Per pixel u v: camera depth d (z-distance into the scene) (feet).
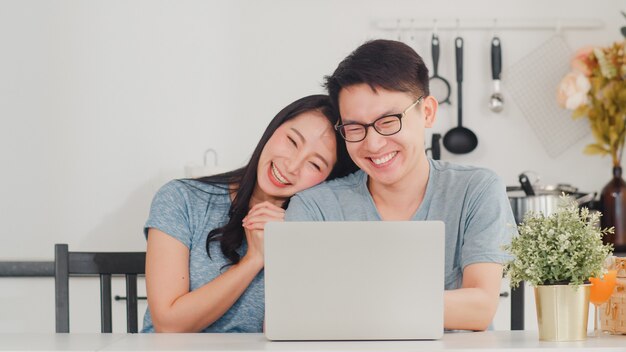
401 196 7.32
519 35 11.34
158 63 11.21
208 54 11.25
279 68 11.25
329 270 5.41
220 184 7.95
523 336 5.73
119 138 11.16
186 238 7.68
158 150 11.19
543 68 11.34
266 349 5.05
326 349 5.02
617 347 5.05
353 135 7.04
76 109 11.12
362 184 7.57
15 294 10.53
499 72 11.15
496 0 11.32
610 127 10.73
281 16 11.26
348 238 5.40
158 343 5.44
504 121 11.32
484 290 6.48
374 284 5.41
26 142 11.09
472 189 7.11
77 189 11.11
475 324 6.33
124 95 11.18
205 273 7.68
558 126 11.32
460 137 11.23
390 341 5.41
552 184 11.31
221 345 5.28
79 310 10.46
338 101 7.11
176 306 7.32
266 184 7.98
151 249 7.57
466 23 11.26
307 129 8.03
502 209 6.98
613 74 10.64
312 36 11.26
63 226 11.08
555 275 5.38
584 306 5.40
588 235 5.40
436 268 5.41
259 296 7.64
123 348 5.17
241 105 11.25
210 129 11.23
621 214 10.44
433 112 7.23
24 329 10.52
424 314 5.42
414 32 11.31
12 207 11.05
